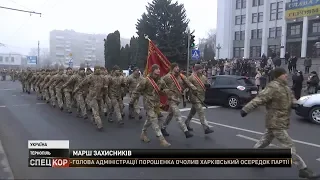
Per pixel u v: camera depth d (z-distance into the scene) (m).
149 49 9.58
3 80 51.59
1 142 6.90
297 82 14.02
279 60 23.20
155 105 6.63
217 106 13.57
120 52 39.47
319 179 4.73
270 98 4.72
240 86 12.82
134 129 8.45
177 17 32.41
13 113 11.35
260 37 51.12
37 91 16.94
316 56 41.75
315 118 9.75
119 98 10.23
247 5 52.22
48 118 10.20
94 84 8.44
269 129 4.92
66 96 11.41
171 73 7.17
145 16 33.22
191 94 7.61
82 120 9.84
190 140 7.14
